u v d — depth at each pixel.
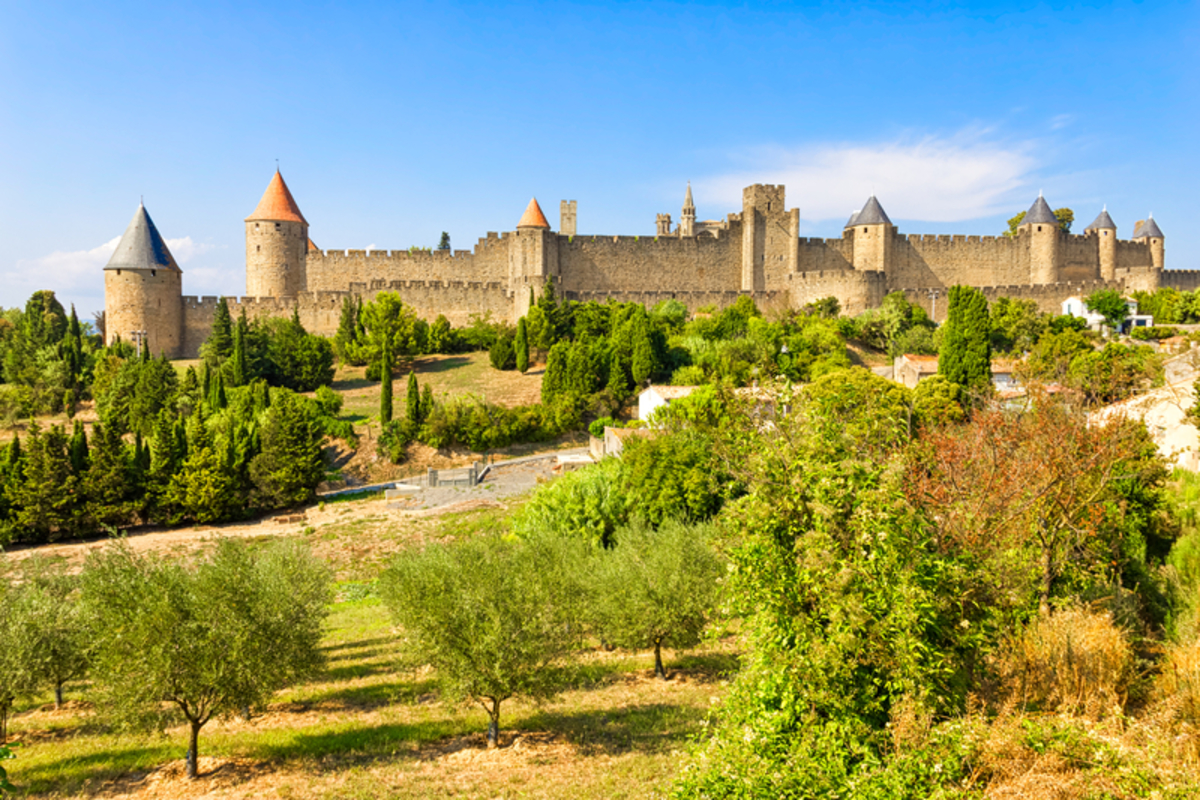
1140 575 16.88
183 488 43.62
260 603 14.92
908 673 9.24
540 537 25.72
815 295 84.06
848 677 9.61
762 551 10.11
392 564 20.83
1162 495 19.58
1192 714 9.96
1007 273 95.25
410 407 54.12
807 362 63.78
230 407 53.84
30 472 41.78
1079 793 7.89
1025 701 10.01
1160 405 27.56
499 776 14.42
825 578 9.55
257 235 83.19
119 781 14.48
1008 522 14.45
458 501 45.34
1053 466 15.38
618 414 61.19
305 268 85.00
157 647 13.35
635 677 21.58
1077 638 11.68
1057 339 57.97
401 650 17.75
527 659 15.66
